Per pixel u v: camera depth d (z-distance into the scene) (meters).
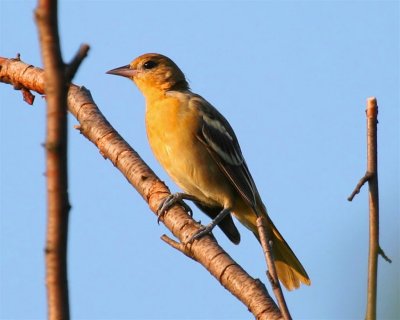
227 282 8.08
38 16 4.64
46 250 5.01
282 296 6.21
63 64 4.77
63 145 4.86
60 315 5.06
